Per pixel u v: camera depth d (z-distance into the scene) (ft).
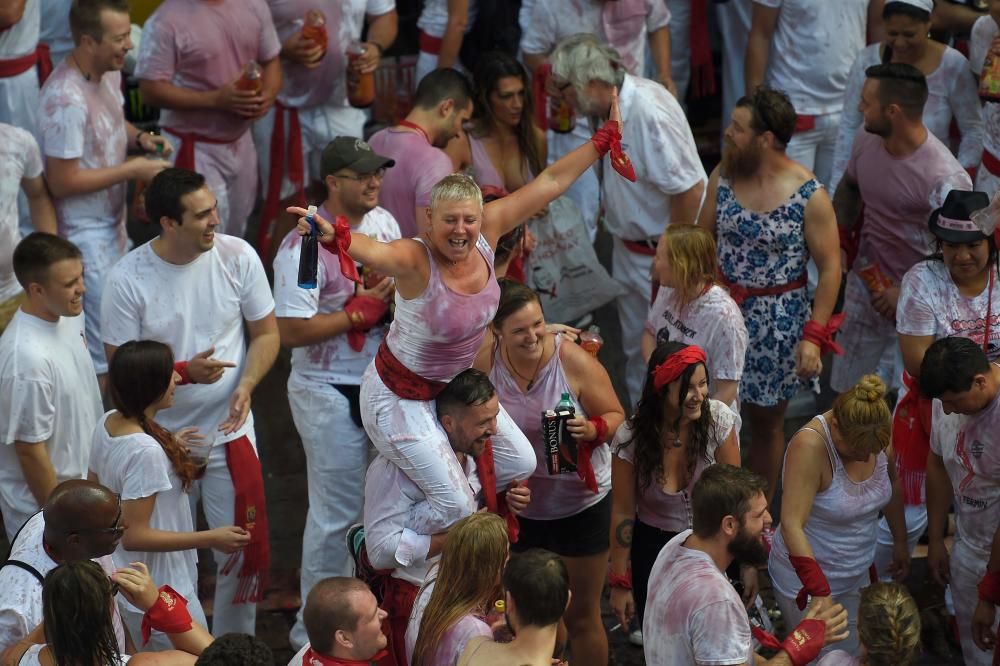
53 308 61.82
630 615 60.44
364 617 45.91
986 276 65.87
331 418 66.33
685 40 114.73
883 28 96.17
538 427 59.67
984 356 57.06
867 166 76.84
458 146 78.69
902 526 62.69
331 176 65.21
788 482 57.57
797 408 90.58
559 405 57.93
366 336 66.44
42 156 78.38
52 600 43.14
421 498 52.95
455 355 50.60
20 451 62.34
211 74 86.84
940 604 71.36
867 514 58.70
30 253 60.64
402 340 50.11
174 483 58.54
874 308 77.15
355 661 46.29
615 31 95.76
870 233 78.59
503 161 81.41
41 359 61.57
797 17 98.22
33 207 78.43
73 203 79.97
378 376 51.55
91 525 47.78
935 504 63.41
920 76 73.26
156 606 50.44
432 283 48.08
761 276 73.20
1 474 64.80
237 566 64.59
